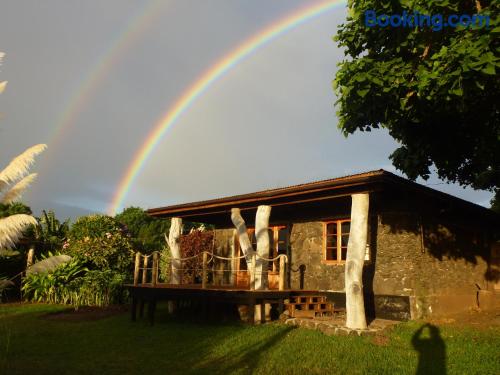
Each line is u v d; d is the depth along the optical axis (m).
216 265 16.16
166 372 7.00
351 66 9.13
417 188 10.04
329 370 6.99
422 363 7.31
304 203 12.42
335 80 9.47
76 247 17.20
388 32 9.63
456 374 6.78
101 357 8.02
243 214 15.42
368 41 10.07
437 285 11.63
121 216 37.62
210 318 11.35
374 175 9.03
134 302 12.48
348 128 10.40
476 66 7.03
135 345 8.99
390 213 11.59
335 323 10.10
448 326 9.98
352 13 9.62
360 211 9.81
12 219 6.79
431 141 11.99
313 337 9.20
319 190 10.16
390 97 9.49
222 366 7.30
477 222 14.01
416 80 9.01
